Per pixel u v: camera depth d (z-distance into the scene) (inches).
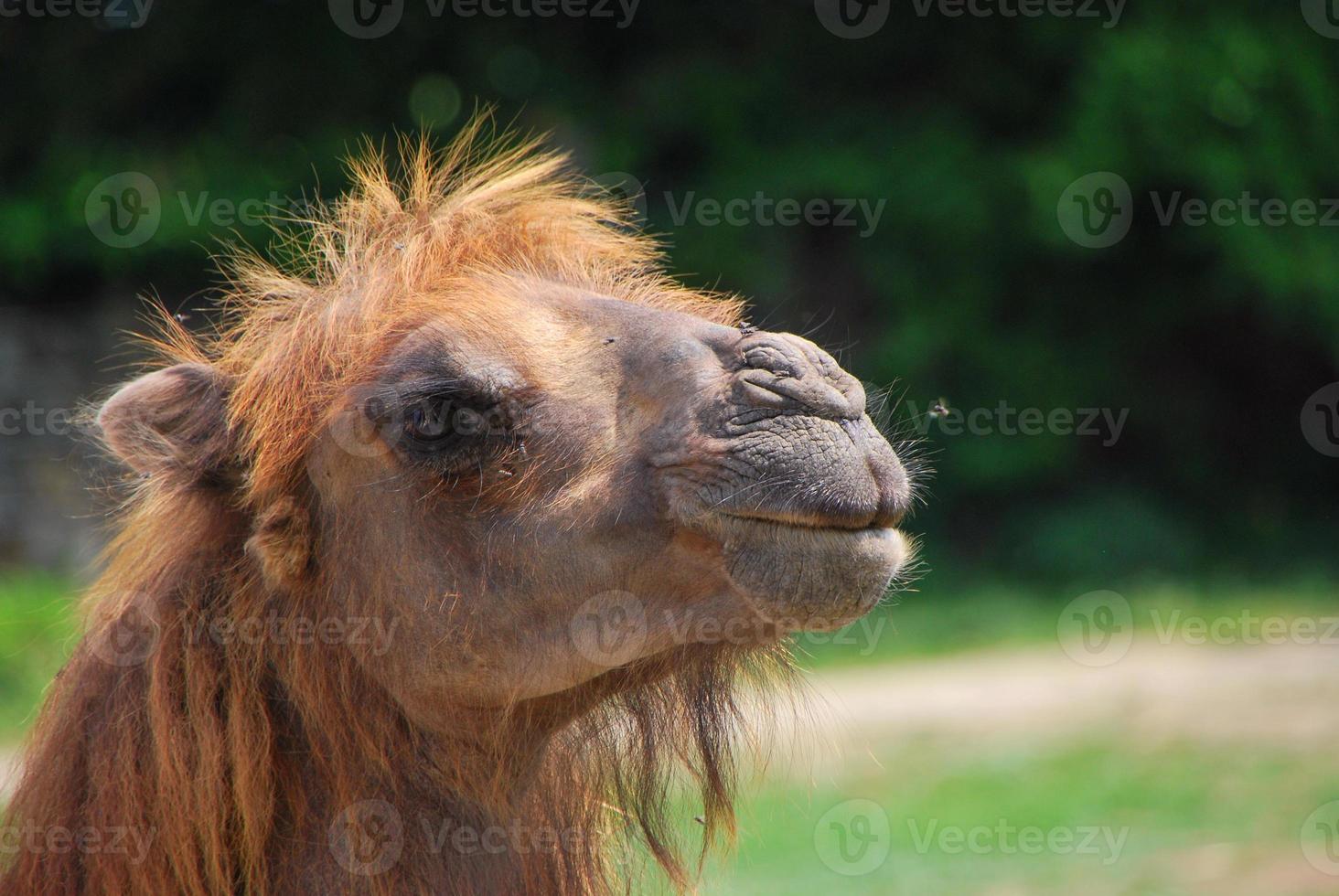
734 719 580.1
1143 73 2268.7
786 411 475.8
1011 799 1179.3
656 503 491.8
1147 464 2731.3
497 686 519.2
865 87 2551.7
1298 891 925.8
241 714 512.4
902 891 960.9
